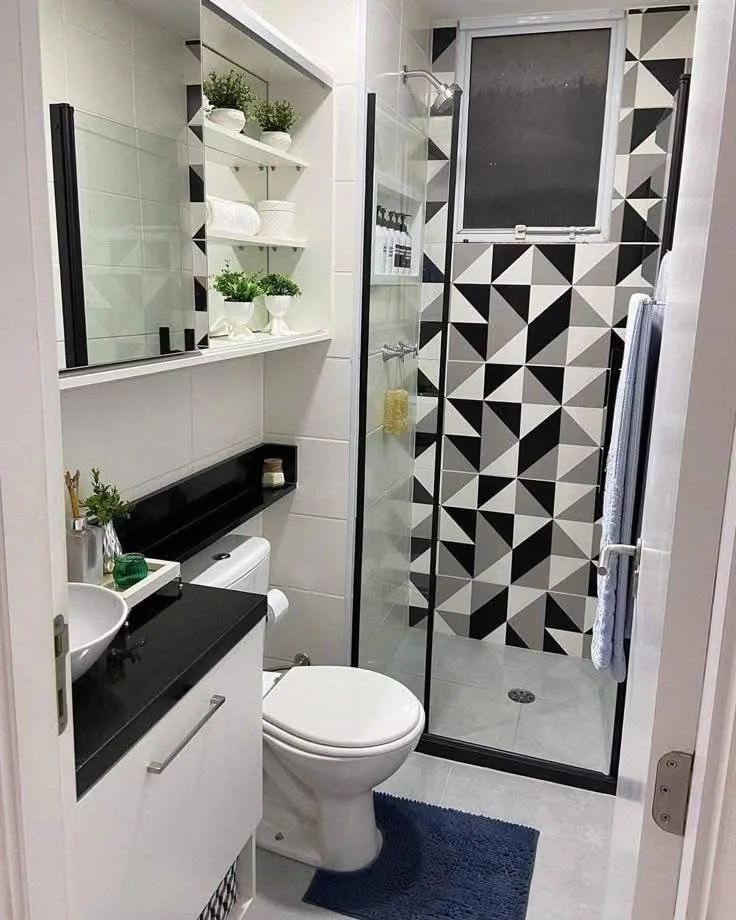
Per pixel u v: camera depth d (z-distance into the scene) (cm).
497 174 289
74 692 124
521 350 296
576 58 273
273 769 203
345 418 234
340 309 228
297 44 217
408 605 262
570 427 297
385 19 229
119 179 139
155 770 123
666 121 260
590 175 280
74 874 84
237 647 151
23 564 67
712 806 60
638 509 177
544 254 285
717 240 56
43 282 68
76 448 163
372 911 185
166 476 196
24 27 62
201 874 145
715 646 59
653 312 167
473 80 284
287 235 220
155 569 160
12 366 64
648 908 70
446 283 243
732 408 57
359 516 239
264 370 240
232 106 189
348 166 218
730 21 57
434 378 250
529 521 309
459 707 275
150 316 150
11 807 70
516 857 204
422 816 218
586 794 232
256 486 238
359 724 186
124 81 139
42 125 66
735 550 56
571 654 315
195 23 155
